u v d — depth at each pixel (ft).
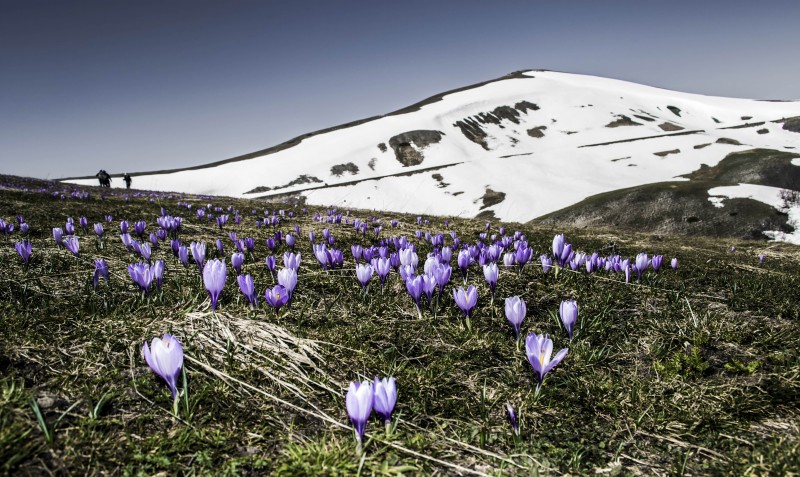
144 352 8.08
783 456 8.01
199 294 14.38
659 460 8.53
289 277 12.99
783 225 194.08
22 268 16.94
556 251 18.40
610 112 533.96
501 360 11.91
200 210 37.70
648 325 14.53
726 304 16.94
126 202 52.29
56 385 8.93
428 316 14.33
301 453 7.64
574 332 13.56
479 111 544.21
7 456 6.91
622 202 237.45
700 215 211.20
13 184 75.15
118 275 17.07
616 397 10.53
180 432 7.95
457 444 8.55
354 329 13.03
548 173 359.46
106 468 7.11
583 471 8.05
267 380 10.09
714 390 10.89
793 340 13.12
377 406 7.79
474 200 326.44
